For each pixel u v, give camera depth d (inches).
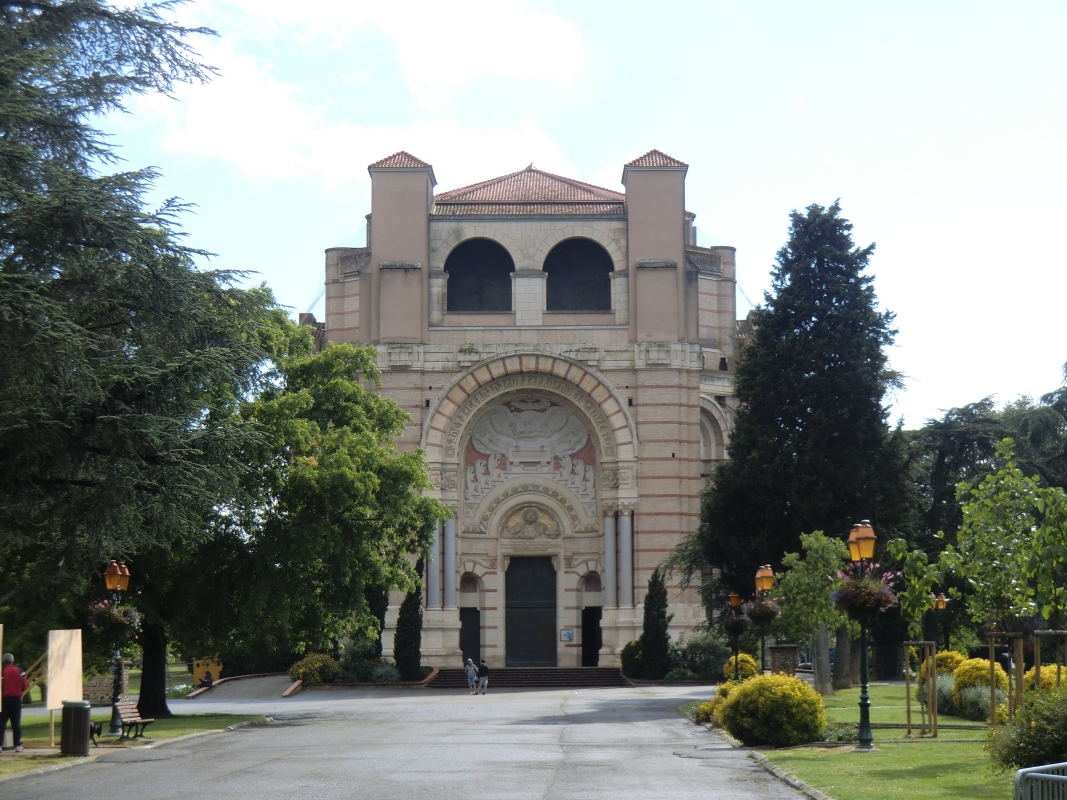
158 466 1014.4
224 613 1658.5
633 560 2662.4
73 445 980.6
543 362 2704.2
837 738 1198.9
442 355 2706.7
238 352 1066.7
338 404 1866.4
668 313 2716.5
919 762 974.4
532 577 2795.3
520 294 2746.1
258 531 1662.2
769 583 1643.7
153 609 1643.7
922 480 2915.8
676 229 2746.1
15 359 901.8
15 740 1136.8
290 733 1382.9
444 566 2687.0
